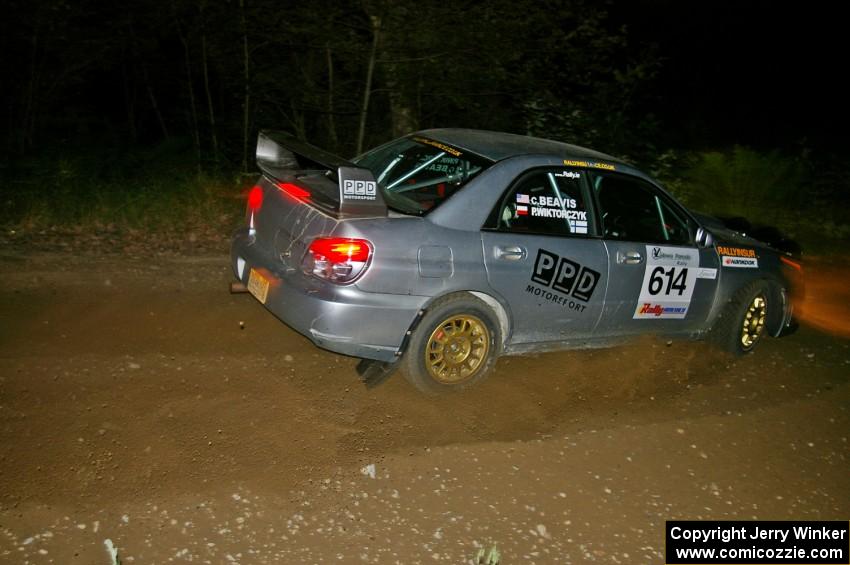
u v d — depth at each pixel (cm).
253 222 540
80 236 777
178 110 1287
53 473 388
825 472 495
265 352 550
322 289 461
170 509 374
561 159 545
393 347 481
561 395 548
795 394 604
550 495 427
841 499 466
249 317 610
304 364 538
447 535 382
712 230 646
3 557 332
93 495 377
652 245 579
